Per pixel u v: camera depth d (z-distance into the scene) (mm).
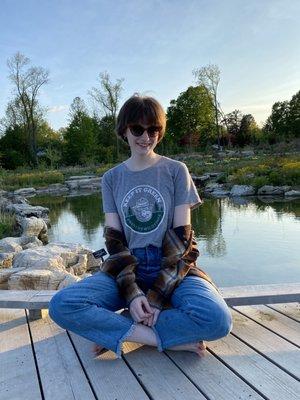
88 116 42719
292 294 2568
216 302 2004
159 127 2227
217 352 2131
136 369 2012
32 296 2703
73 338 2377
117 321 2088
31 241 8227
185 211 2246
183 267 2129
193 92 48344
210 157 33031
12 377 2008
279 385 1819
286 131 46062
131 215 2248
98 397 1812
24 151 42781
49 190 24297
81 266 6086
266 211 11602
